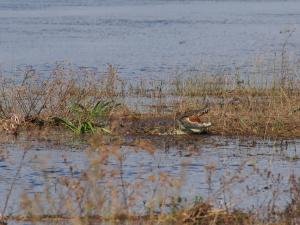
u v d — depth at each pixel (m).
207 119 20.88
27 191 14.38
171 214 12.34
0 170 16.08
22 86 23.20
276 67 35.12
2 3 115.00
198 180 15.12
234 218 12.61
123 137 19.61
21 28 69.94
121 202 12.89
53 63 40.94
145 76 34.22
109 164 16.28
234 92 26.39
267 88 26.69
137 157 17.19
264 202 13.58
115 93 26.19
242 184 14.80
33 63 40.91
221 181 14.27
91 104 22.34
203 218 12.55
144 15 90.38
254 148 18.36
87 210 11.69
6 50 49.38
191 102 23.72
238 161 16.91
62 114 21.28
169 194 13.70
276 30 64.75
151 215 12.31
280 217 12.80
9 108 22.02
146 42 56.03
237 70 30.88
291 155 17.58
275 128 20.00
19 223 12.56
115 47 52.03
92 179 12.09
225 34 61.97
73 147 18.48
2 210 13.31
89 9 101.56
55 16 87.75
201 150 18.14
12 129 20.31
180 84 29.48
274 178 15.23
